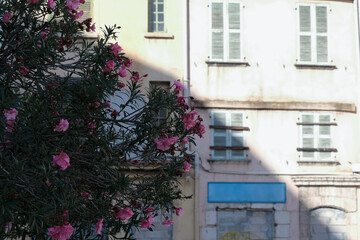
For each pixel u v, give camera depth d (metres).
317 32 19.25
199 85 18.64
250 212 18.47
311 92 19.02
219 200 18.28
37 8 7.81
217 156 18.47
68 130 7.43
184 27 18.69
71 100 7.72
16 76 8.08
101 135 8.19
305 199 18.61
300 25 19.22
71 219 7.96
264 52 19.00
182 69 18.55
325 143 18.94
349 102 19.19
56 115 7.55
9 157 7.14
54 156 6.91
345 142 19.03
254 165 18.58
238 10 19.05
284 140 18.78
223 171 18.39
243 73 18.84
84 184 8.07
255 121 18.75
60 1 8.06
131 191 8.50
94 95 7.63
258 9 19.12
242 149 18.53
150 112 8.27
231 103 18.66
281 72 18.98
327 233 18.64
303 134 18.88
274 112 18.83
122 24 18.52
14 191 6.50
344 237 18.69
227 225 18.30
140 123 8.19
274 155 18.69
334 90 19.12
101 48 7.97
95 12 18.47
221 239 18.22
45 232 7.16
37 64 7.97
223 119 18.61
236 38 18.94
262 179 18.55
